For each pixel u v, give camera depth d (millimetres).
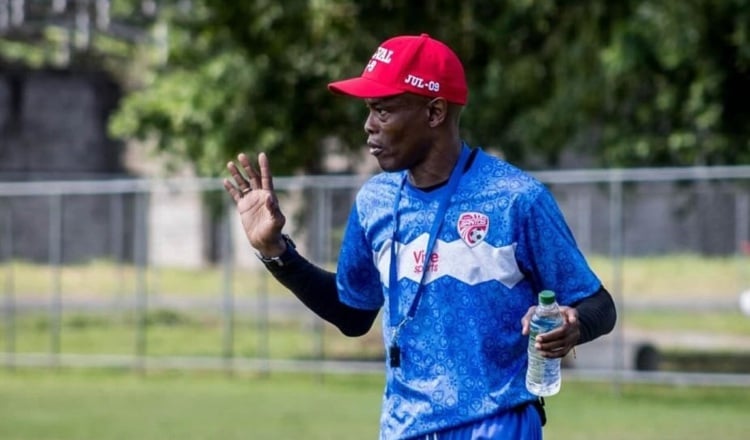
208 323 73125
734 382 50094
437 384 15109
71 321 75062
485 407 14969
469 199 15070
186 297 79312
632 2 60375
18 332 73688
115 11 84688
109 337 70875
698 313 68625
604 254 78125
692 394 53031
